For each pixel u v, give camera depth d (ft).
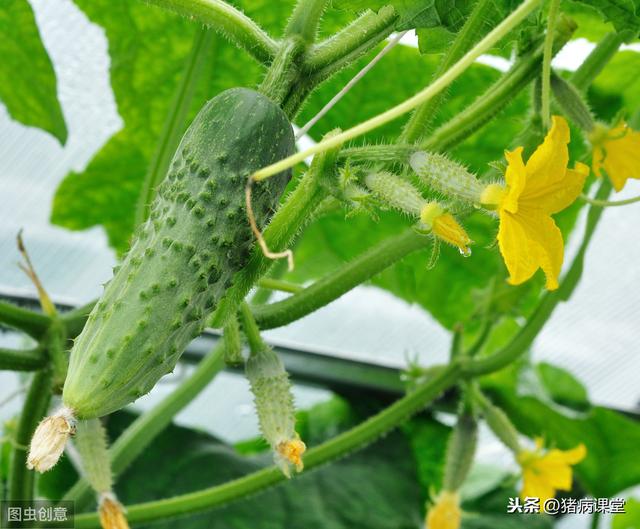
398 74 2.29
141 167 2.58
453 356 2.09
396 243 1.72
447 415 2.95
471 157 2.41
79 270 3.22
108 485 1.66
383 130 2.41
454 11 1.52
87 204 2.69
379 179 1.38
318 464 2.01
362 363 2.95
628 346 3.73
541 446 2.10
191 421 3.82
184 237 1.30
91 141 2.87
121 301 1.27
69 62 2.62
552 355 3.84
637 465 2.71
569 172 1.34
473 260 2.60
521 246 1.29
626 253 3.32
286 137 1.39
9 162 2.91
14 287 3.22
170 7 1.50
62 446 1.23
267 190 1.36
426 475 2.92
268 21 2.12
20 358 1.82
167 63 2.31
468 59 1.32
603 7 1.59
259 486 1.96
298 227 1.43
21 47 2.19
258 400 1.48
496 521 2.79
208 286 1.31
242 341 1.57
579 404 3.11
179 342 1.29
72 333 1.85
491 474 2.91
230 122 1.36
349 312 3.47
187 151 1.36
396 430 2.77
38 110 2.30
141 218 1.92
